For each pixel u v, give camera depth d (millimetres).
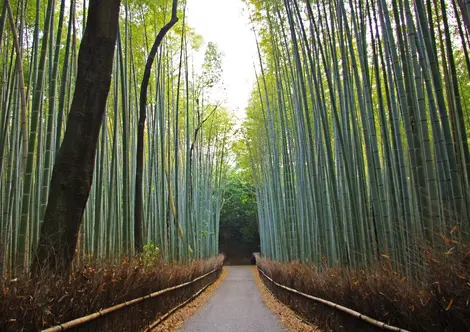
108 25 4391
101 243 8711
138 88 11062
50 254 3816
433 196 4414
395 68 5219
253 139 19047
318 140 8672
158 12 10359
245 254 37594
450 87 5629
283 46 9664
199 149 19750
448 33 5414
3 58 8227
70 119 4207
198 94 15414
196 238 17781
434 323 2885
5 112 6633
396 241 5086
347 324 4648
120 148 11164
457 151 5520
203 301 10609
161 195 11906
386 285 3781
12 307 2604
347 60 7102
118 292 4602
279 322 6938
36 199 6668
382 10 5762
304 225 10539
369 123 6109
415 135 4871
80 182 4133
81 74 4285
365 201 6355
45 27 5457
